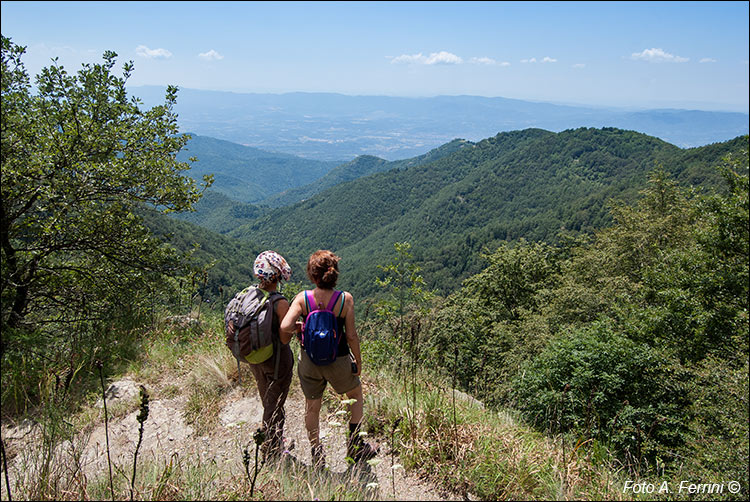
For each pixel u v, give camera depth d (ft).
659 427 34.14
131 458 9.30
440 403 11.58
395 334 17.10
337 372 8.92
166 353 15.17
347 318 8.97
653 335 53.21
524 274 98.63
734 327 46.44
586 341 39.29
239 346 9.01
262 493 7.59
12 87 18.84
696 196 57.47
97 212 21.81
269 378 9.56
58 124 20.25
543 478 9.39
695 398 36.35
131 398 11.95
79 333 15.84
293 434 10.66
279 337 9.10
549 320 70.90
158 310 20.97
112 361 14.07
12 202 18.66
